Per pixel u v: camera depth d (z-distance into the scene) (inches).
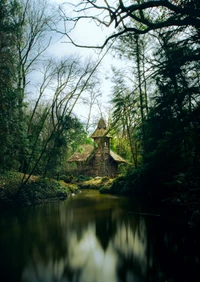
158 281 176.2
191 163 427.8
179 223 328.8
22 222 360.2
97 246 254.8
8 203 469.1
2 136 424.8
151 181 585.9
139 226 328.8
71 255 230.8
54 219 382.3
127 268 199.8
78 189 845.2
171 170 506.9
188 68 320.5
